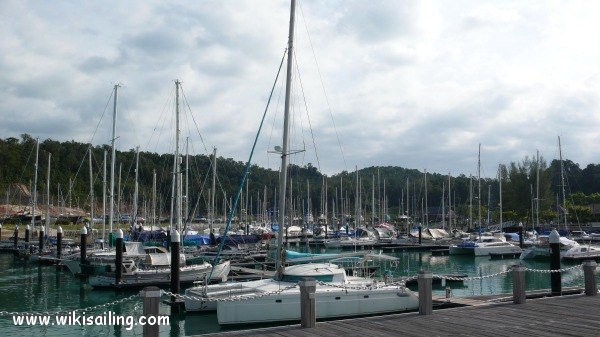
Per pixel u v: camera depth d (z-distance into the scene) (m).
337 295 18.09
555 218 79.25
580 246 43.25
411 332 11.09
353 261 24.00
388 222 90.88
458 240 57.25
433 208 118.12
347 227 68.81
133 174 91.12
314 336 10.82
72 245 44.31
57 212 82.12
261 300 17.59
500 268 39.91
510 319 12.31
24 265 39.59
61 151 115.12
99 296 25.80
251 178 106.38
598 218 86.75
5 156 103.44
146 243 42.66
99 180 77.19
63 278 32.38
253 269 32.06
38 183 92.25
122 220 77.88
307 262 22.83
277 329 11.54
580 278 32.84
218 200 90.56
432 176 138.88
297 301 17.80
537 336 10.59
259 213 97.62
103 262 31.56
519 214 85.06
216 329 18.05
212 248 43.66
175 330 18.00
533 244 49.31
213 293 19.22
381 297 18.70
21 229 68.06
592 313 12.95
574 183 118.81
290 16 20.27
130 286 26.94
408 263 44.19
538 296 18.34
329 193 95.94
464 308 13.86
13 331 17.97
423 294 13.08
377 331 11.23
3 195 91.31
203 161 81.00
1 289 28.23
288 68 20.19
